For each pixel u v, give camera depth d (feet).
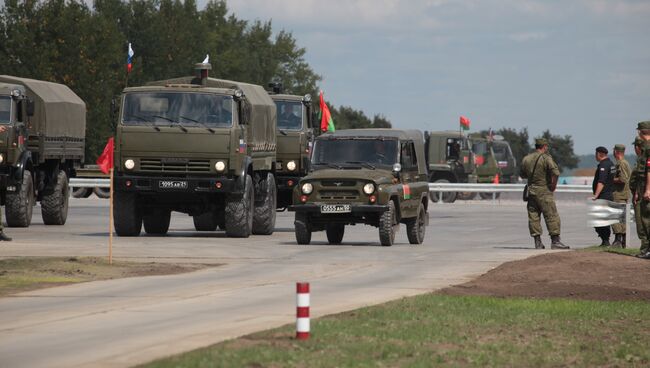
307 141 248.93
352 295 118.83
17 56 624.18
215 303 111.55
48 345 86.12
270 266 152.46
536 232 189.16
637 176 151.33
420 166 207.82
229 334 90.74
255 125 221.87
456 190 430.61
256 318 100.42
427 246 195.52
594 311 108.99
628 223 180.86
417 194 203.10
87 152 620.49
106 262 152.25
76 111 257.96
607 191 182.29
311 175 192.03
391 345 84.64
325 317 98.73
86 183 409.08
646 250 149.28
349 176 189.78
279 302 112.37
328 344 83.66
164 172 208.03
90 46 627.46
